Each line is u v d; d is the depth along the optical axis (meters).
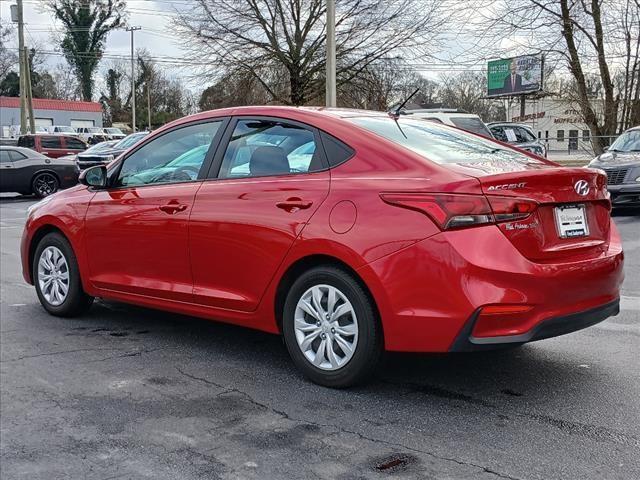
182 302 5.02
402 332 3.90
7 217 15.45
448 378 4.46
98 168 5.62
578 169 4.20
